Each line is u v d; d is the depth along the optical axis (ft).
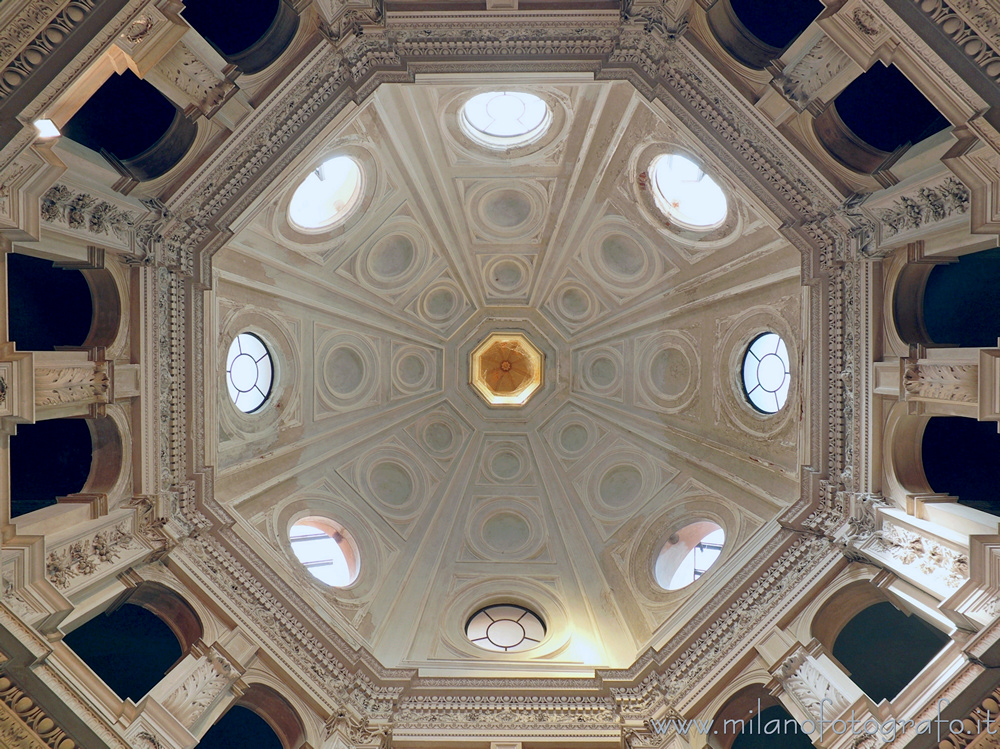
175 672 28.14
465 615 41.32
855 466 29.81
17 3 18.19
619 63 28.96
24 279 28.60
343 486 44.88
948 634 24.41
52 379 23.86
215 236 30.99
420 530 46.42
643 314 47.60
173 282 30.04
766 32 29.35
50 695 22.30
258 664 31.58
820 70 25.13
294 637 33.09
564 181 45.03
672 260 44.62
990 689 22.35
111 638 31.40
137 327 28.12
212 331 32.35
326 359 45.93
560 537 46.47
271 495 40.40
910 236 25.48
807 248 30.89
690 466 43.88
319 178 40.93
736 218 38.11
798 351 35.86
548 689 34.04
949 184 23.22
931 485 30.40
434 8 27.76
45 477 31.12
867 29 21.33
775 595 32.01
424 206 45.55
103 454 28.30
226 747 33.27
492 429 51.88
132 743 23.93
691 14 27.37
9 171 19.97
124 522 27.81
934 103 21.11
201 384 32.01
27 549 22.47
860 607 30.12
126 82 27.99
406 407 50.37
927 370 25.29
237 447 38.60
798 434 33.01
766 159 29.19
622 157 41.32
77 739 22.67
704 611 33.50
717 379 42.80
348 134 36.96
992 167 20.30
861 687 30.45
